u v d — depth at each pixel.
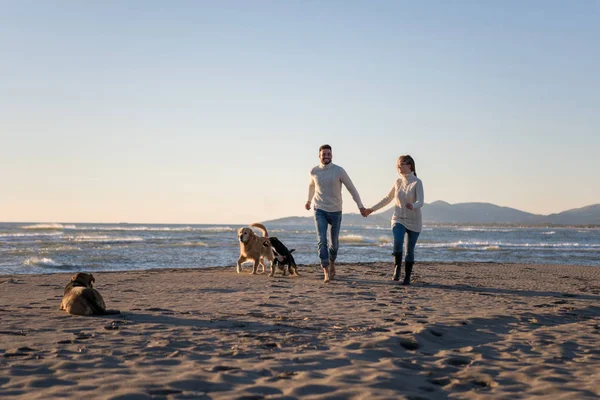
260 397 2.85
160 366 3.44
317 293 7.62
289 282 9.23
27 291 7.88
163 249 21.45
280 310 5.98
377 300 6.95
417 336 4.51
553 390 3.13
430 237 52.62
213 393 2.90
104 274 10.84
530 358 3.94
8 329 4.62
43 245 22.67
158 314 5.57
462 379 3.35
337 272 11.41
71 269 13.48
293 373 3.32
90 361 3.53
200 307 6.16
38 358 3.58
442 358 3.88
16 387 2.94
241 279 9.78
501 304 6.82
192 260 16.67
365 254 20.52
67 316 5.36
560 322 5.57
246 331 4.66
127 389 2.93
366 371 3.42
